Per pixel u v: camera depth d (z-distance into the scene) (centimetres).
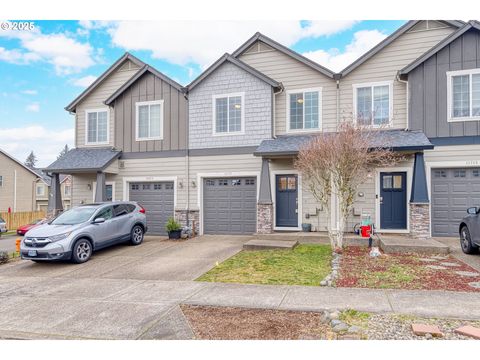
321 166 1059
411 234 1198
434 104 1284
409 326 491
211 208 1547
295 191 1427
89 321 556
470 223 971
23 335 513
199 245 1259
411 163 1300
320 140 1059
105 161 1583
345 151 1016
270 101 1452
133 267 946
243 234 1500
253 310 579
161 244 1304
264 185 1362
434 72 1288
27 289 762
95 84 1783
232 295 663
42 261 1056
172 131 1603
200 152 1554
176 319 550
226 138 1516
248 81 1485
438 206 1283
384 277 767
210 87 1542
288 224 1430
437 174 1289
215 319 544
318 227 1391
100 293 712
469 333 459
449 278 750
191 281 782
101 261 1038
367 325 497
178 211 1570
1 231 2161
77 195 1755
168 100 1614
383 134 1280
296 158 1351
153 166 1627
